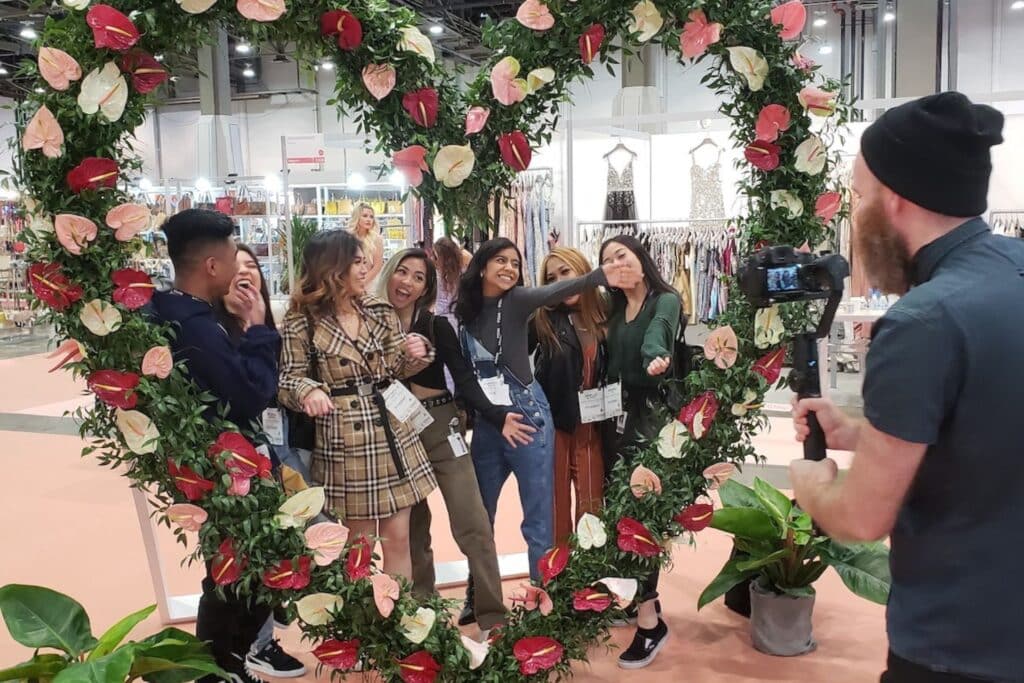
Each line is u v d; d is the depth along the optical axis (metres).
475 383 2.66
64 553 3.67
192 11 1.86
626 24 2.12
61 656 2.09
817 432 1.46
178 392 1.95
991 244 1.13
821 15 11.16
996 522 1.09
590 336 2.83
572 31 2.08
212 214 2.11
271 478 2.10
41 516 4.16
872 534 1.13
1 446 5.59
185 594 3.22
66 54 1.79
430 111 2.09
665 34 2.16
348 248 2.35
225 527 1.98
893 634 1.21
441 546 3.69
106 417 1.95
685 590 3.23
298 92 15.26
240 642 2.32
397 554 2.51
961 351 1.07
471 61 13.66
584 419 2.79
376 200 6.74
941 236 1.15
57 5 1.88
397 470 2.42
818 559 2.81
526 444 2.67
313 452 2.44
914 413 1.07
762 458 2.32
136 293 1.89
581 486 2.92
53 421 6.34
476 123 2.11
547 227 5.54
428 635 2.15
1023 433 1.06
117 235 1.88
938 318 1.07
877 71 10.23
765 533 2.69
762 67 2.11
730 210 5.71
